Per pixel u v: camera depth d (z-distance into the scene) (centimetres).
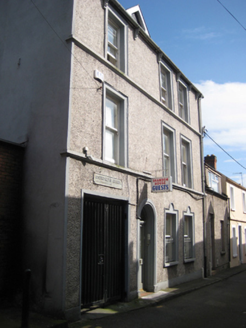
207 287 1187
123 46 983
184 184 1327
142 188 977
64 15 782
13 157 756
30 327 557
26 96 810
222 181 2088
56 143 716
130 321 672
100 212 798
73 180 700
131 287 871
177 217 1215
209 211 1644
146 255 1029
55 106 740
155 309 799
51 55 781
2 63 901
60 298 634
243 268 1998
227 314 756
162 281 1058
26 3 880
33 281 684
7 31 914
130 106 966
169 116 1239
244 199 2580
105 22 878
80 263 687
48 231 684
